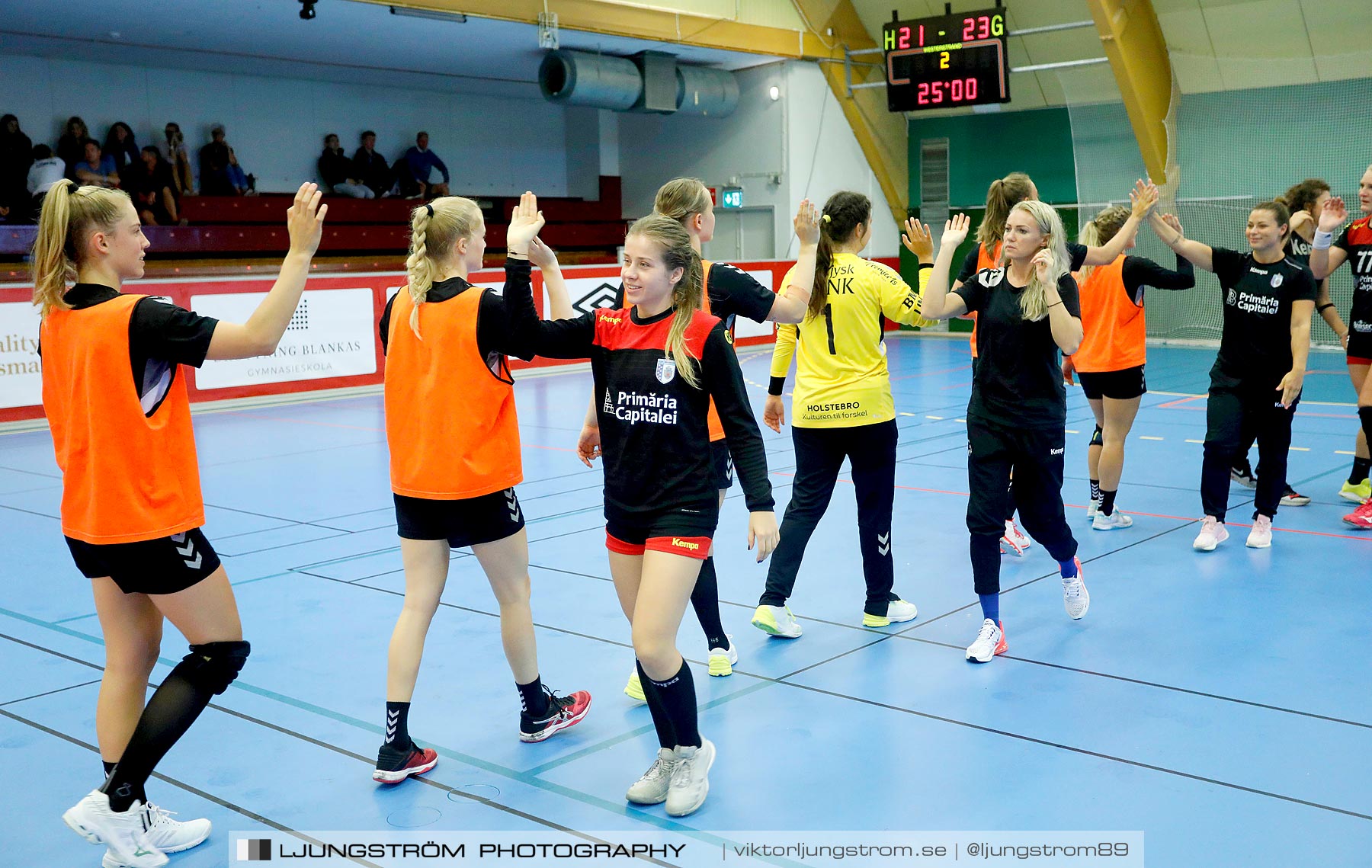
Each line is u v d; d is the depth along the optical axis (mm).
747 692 3885
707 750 3072
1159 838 2805
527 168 21812
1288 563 5371
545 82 16953
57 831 2994
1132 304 5730
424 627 3307
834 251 4395
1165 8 16250
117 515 2654
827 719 3635
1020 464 4262
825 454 4465
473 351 3168
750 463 2916
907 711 3682
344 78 18906
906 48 16781
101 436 2633
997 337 4141
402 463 3279
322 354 12672
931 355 16547
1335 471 7504
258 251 16656
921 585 5172
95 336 2609
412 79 19172
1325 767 3184
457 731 3615
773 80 18906
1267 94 16281
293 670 4184
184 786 3225
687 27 16641
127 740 2883
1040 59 17781
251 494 7555
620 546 3078
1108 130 17297
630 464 2975
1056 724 3541
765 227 19641
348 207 17672
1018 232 4043
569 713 3615
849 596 5008
